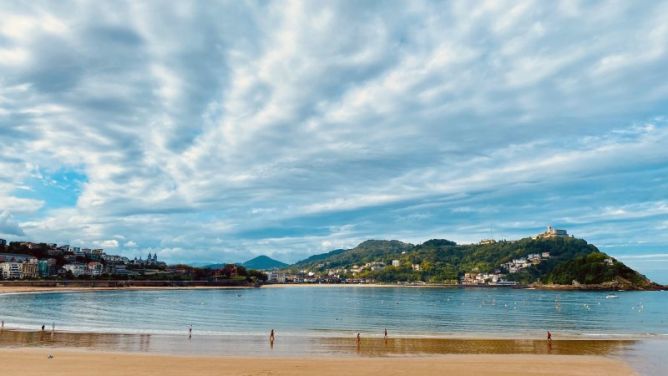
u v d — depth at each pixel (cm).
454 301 16888
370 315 10119
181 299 16612
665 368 3625
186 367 3294
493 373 3272
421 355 4288
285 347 4784
